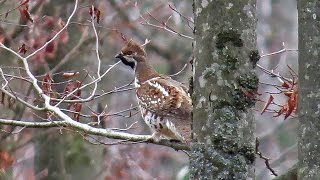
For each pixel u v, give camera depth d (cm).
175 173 2277
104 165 1795
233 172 696
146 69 1170
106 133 1006
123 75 1831
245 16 696
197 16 707
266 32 2508
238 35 694
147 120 1084
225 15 694
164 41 2047
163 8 1862
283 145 2175
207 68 701
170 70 2139
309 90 661
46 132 1730
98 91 1658
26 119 1591
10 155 1605
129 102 2123
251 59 699
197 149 707
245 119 700
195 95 710
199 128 708
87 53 1650
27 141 1717
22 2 1369
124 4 1797
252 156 702
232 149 697
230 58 695
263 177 2020
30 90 1484
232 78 696
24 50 1254
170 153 2147
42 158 1766
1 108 1498
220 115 698
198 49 707
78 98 1098
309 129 659
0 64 1513
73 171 1755
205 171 702
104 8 1680
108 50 1773
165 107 1062
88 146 1761
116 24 1761
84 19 1636
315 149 655
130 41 1205
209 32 699
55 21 1536
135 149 1986
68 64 1619
